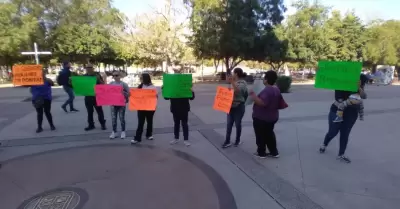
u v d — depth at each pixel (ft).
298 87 75.72
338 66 14.48
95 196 11.52
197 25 89.40
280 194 11.72
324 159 15.94
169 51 112.06
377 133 22.07
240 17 86.63
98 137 20.53
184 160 15.75
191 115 29.32
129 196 11.53
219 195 11.66
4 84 87.61
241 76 17.56
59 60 119.75
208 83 92.68
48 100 21.94
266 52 94.84
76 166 14.82
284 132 22.27
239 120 17.97
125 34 122.72
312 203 11.00
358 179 13.20
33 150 17.57
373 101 43.27
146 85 19.11
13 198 11.39
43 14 107.45
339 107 15.16
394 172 14.02
